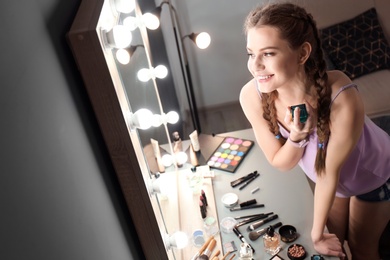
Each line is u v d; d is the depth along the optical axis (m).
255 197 1.36
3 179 0.45
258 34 0.90
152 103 1.22
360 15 2.36
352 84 1.03
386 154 1.26
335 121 1.03
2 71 0.48
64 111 0.66
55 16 0.66
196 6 2.47
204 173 1.47
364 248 1.51
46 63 0.61
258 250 1.19
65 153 0.64
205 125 2.80
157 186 0.97
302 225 1.24
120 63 0.84
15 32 0.52
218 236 1.25
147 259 1.04
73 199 0.65
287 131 1.20
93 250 0.72
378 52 2.30
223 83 2.82
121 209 0.93
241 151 1.56
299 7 0.95
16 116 0.50
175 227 1.22
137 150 0.87
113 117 0.76
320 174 1.13
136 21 1.09
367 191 1.32
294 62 0.94
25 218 0.49
